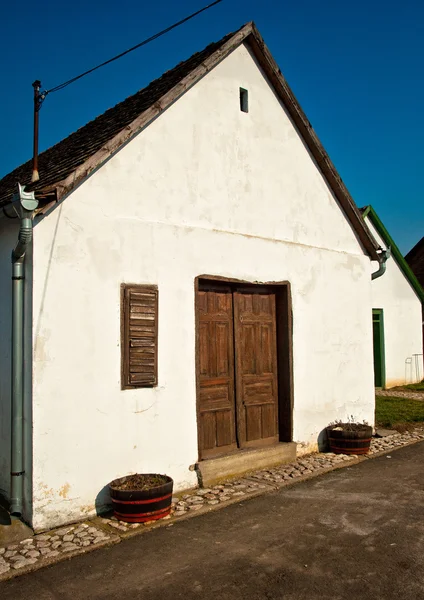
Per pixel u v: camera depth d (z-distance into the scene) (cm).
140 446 604
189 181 682
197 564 457
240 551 481
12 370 538
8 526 514
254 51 788
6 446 603
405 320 1770
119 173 608
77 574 441
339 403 877
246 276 741
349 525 541
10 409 593
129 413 596
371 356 949
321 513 576
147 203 633
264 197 784
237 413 740
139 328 608
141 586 421
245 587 418
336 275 891
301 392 812
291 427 793
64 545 489
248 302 772
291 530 529
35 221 536
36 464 522
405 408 1238
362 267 948
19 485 529
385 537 510
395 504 605
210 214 705
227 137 738
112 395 583
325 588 415
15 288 542
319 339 849
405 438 941
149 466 611
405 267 1770
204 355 706
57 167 658
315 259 854
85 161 565
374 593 407
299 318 818
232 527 537
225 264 714
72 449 548
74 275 561
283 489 661
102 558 469
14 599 404
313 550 482
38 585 424
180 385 646
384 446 880
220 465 681
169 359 638
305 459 791
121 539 505
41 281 537
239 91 764
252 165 770
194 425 658
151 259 629
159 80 833
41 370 532
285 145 826
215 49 724
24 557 465
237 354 746
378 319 1689
